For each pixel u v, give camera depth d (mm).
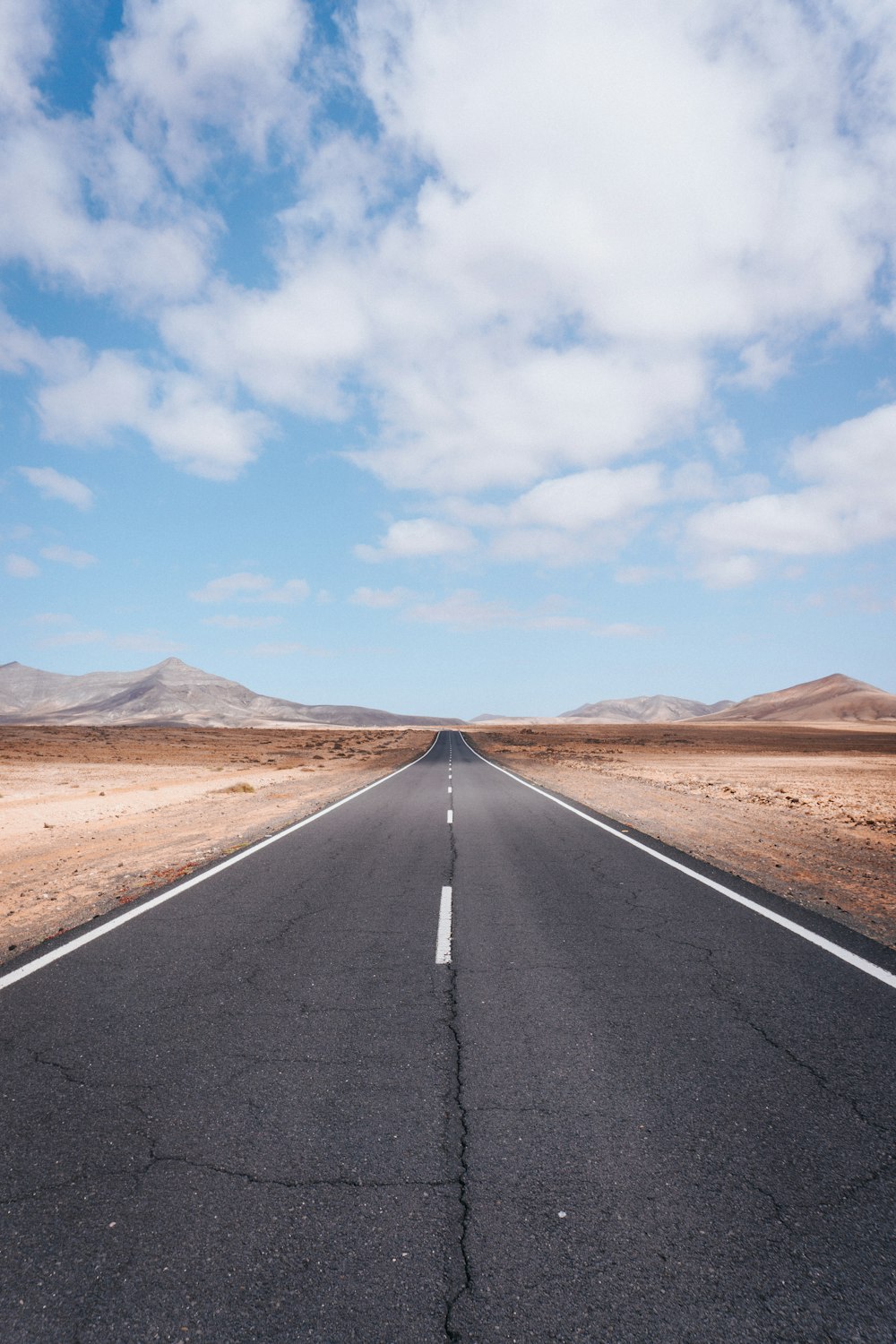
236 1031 3988
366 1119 3049
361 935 5891
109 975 4934
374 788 20594
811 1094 3281
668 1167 2701
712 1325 1970
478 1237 2305
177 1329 1969
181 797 18188
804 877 8125
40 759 38969
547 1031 3982
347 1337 1929
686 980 4816
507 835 11344
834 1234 2328
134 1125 3010
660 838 11008
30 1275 2176
